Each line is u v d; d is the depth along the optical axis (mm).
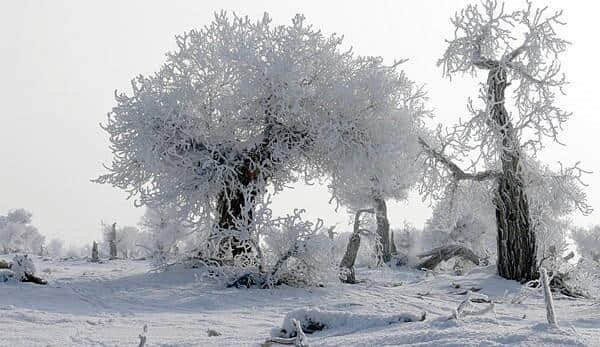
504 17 25031
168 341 8523
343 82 24625
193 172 23375
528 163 24547
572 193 25828
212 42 24828
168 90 24391
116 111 23703
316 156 25625
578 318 11812
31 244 65688
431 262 37875
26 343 8812
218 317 13219
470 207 27547
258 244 20984
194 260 22656
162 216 24484
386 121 24812
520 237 23875
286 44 24359
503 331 6250
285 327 8711
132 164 24266
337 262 21375
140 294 17422
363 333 7840
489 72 24891
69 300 15672
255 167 24125
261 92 24047
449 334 6340
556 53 24406
